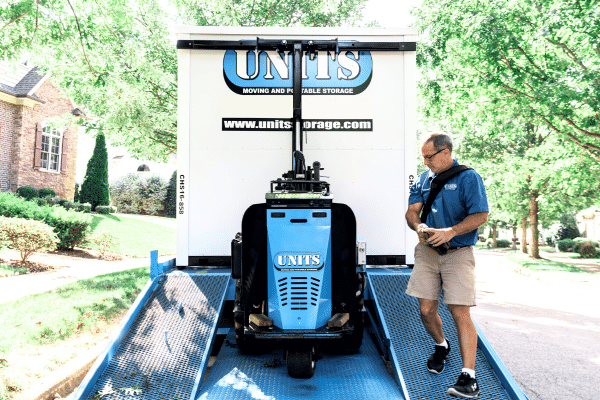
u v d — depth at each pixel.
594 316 8.52
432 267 3.30
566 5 10.41
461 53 13.22
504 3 11.64
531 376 5.07
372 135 4.44
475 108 14.54
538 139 20.16
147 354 3.31
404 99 4.46
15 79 20.92
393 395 3.09
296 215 3.22
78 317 6.13
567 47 12.12
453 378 3.21
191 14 10.98
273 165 4.41
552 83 11.06
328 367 3.55
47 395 3.81
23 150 20.41
